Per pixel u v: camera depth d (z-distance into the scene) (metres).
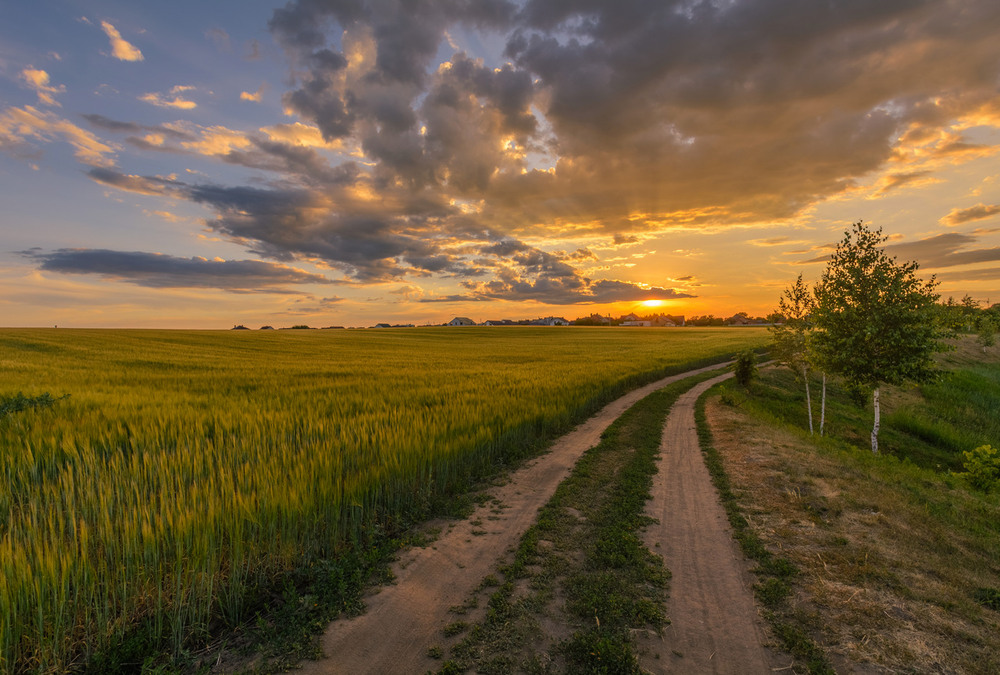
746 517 8.34
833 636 4.89
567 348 67.25
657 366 39.12
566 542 7.46
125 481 7.55
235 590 5.50
